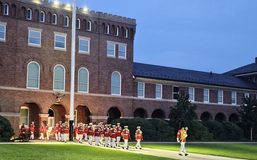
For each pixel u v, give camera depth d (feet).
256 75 277.64
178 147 149.69
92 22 198.08
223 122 228.63
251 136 236.02
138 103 213.46
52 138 173.47
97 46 199.21
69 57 190.70
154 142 179.01
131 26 211.20
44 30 184.44
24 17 179.52
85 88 194.18
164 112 223.71
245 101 242.58
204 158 109.19
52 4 186.80
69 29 191.52
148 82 219.20
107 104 200.54
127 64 209.26
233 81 266.57
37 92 180.75
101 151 116.78
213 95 248.32
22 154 97.50
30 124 174.19
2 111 171.73
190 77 241.14
